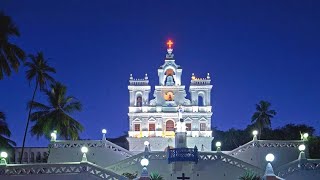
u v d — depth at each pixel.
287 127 80.25
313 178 41.81
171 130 69.38
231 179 43.03
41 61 58.28
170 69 71.25
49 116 59.81
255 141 50.19
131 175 42.03
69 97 61.94
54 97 60.94
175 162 42.59
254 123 75.69
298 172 42.00
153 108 69.81
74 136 62.25
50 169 37.53
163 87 70.31
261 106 74.94
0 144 53.22
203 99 70.31
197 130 69.06
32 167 37.22
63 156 50.91
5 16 46.38
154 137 68.06
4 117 54.66
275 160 49.41
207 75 71.12
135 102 70.12
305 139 50.62
